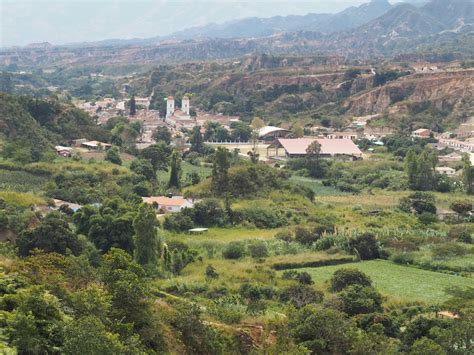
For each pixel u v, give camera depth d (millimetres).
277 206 149750
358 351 65750
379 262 116125
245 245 119750
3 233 111688
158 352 57719
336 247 120375
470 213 155625
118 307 57438
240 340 69188
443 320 74625
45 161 172625
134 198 146625
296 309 80125
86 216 118188
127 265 63312
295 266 111812
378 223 141500
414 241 124812
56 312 53656
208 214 138375
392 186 188625
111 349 48344
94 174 164500
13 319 49500
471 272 108500
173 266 106250
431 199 165625
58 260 67500
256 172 165375
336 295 89688
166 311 65375
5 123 185375
